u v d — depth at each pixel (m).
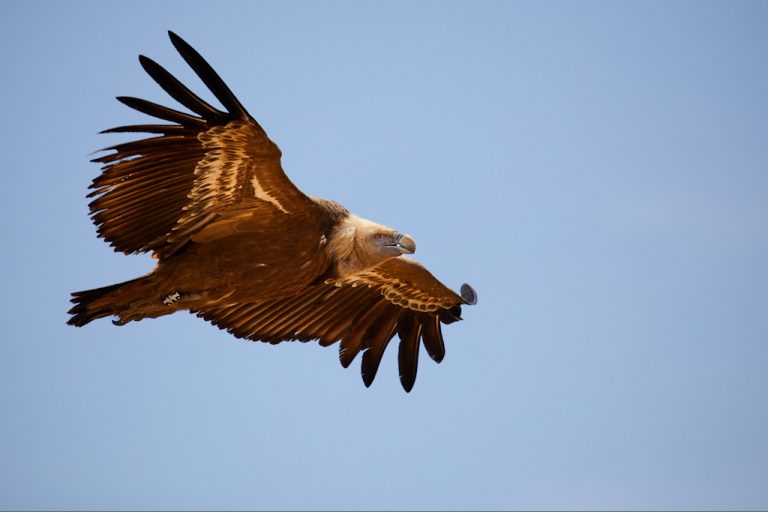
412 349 29.55
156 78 21.69
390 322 29.53
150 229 23.77
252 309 28.23
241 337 28.42
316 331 29.09
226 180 23.12
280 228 24.11
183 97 21.83
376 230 25.33
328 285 28.52
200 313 27.88
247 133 22.23
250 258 24.31
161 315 24.84
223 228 23.98
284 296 25.55
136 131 22.17
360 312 29.28
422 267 28.50
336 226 25.22
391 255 25.23
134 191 23.12
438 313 29.47
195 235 24.00
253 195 23.45
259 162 22.73
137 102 21.95
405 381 29.41
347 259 25.38
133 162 22.69
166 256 24.20
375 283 28.81
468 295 29.28
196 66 21.47
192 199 23.41
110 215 23.34
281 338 28.80
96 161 22.50
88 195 22.98
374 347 29.42
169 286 24.22
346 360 29.33
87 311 24.02
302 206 23.95
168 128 22.28
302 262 24.61
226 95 21.66
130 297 24.11
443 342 29.64
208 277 24.28
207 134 22.33
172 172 23.02
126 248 23.88
